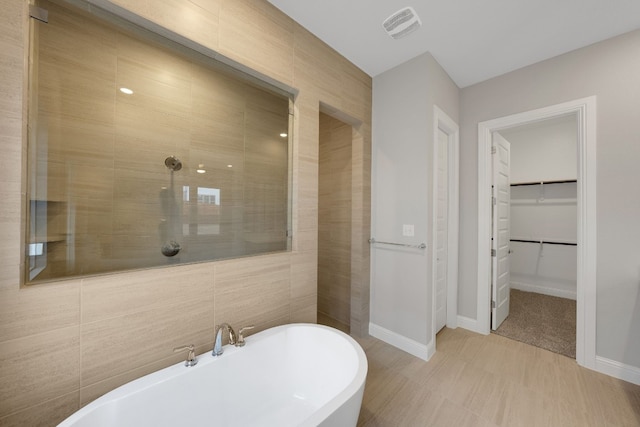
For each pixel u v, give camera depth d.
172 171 1.45
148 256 1.33
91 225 1.16
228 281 1.45
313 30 1.84
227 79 1.64
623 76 1.77
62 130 1.08
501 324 2.63
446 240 2.58
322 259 2.84
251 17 1.51
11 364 0.87
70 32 1.11
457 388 1.67
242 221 1.69
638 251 1.71
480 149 2.46
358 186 2.38
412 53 2.08
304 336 1.53
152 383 1.07
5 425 0.86
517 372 1.83
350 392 1.02
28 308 0.90
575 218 3.43
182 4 1.25
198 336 1.33
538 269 3.69
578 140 1.95
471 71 2.32
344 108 2.14
